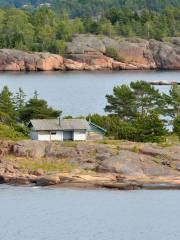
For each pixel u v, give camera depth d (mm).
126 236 143125
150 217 152375
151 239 140750
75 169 173750
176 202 161000
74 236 142750
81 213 154875
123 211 156125
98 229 146125
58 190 168375
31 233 144125
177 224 149125
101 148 178625
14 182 172875
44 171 174000
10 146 181250
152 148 180000
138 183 169750
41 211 155875
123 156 175750
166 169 173500
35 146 180500
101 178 171125
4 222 149625
